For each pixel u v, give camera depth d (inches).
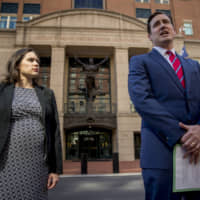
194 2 923.4
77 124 621.3
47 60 755.4
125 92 654.5
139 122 627.2
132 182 219.3
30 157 57.1
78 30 686.5
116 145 633.0
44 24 684.7
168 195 46.5
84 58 770.8
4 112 56.9
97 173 308.2
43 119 64.7
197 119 52.7
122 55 686.5
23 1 822.5
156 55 62.0
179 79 57.4
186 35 867.4
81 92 727.1
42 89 72.4
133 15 847.7
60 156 67.1
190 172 46.1
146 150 52.8
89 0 842.8
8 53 660.1
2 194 50.7
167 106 53.8
